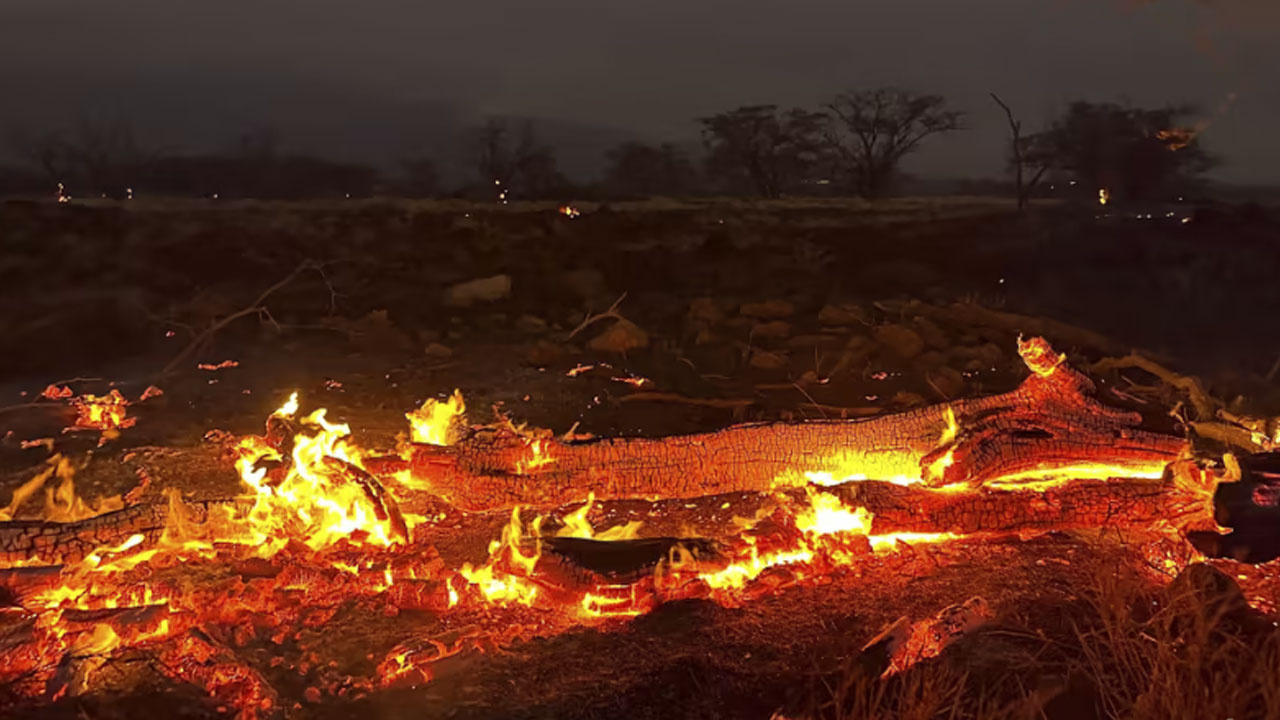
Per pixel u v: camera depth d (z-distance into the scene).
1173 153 31.84
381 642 3.82
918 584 4.22
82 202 22.47
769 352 10.27
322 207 23.41
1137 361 7.09
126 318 10.97
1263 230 19.64
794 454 5.16
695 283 15.76
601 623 3.99
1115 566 4.23
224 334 11.11
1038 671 3.39
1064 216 23.33
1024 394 5.09
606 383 9.00
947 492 4.69
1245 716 3.04
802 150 55.03
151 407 7.72
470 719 3.31
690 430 7.43
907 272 16.77
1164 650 3.22
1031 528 4.60
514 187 58.38
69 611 3.68
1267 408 7.87
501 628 3.91
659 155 62.34
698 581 4.16
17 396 8.10
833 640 3.80
